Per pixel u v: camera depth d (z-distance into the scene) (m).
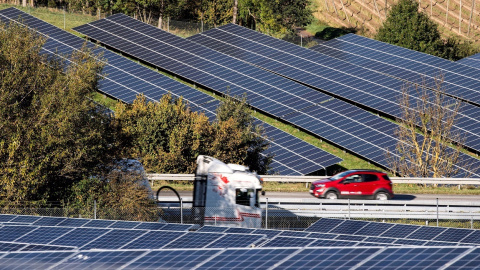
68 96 65.31
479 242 47.88
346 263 29.23
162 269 30.30
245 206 61.41
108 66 139.62
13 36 69.56
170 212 65.62
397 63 148.75
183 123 97.81
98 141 68.69
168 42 156.00
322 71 144.00
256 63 148.12
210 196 61.69
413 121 112.75
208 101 126.69
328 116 124.12
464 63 148.25
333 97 132.88
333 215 71.00
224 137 97.56
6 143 62.44
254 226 61.28
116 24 163.50
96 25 162.00
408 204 79.31
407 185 99.12
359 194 79.31
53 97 64.50
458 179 92.00
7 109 64.12
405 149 112.00
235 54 152.25
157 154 95.31
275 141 111.38
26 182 60.16
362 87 136.25
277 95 132.00
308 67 146.00
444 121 122.75
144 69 139.62
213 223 61.41
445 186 99.00
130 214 61.84
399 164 105.25
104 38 154.88
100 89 129.38
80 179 67.56
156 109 99.38
